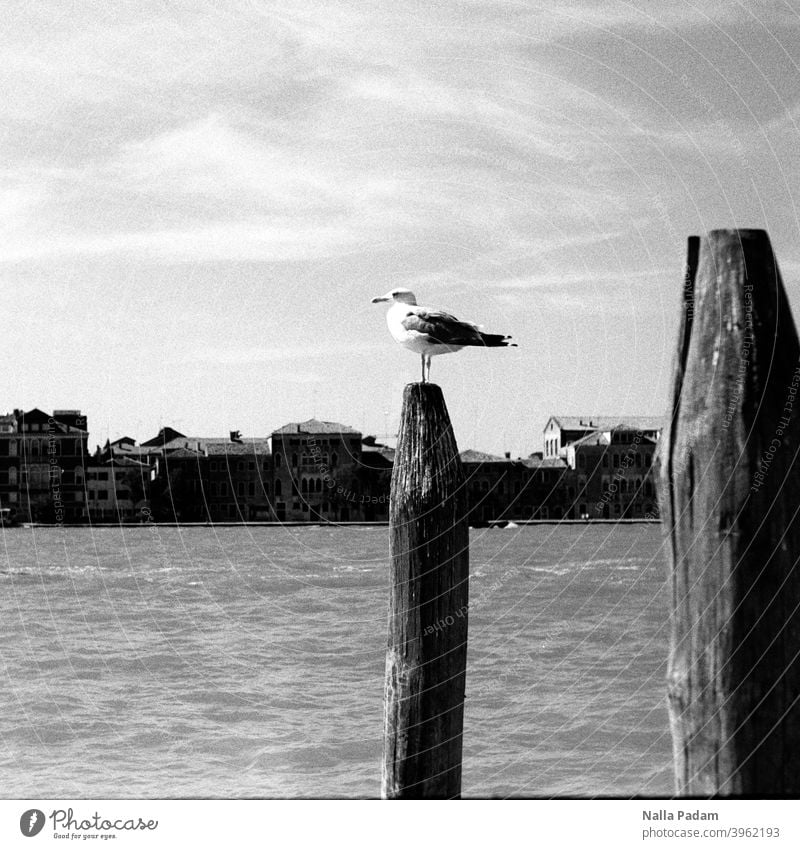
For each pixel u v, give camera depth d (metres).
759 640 4.09
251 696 19.41
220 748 16.09
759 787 4.10
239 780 14.53
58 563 60.28
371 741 16.44
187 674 21.69
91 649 24.73
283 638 25.98
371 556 61.25
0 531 96.44
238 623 28.94
